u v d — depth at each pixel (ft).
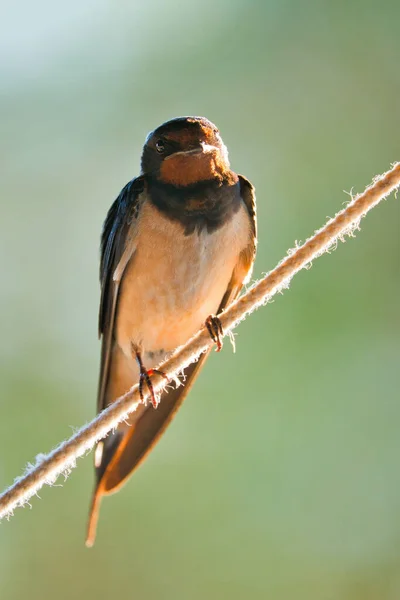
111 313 11.21
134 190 11.18
